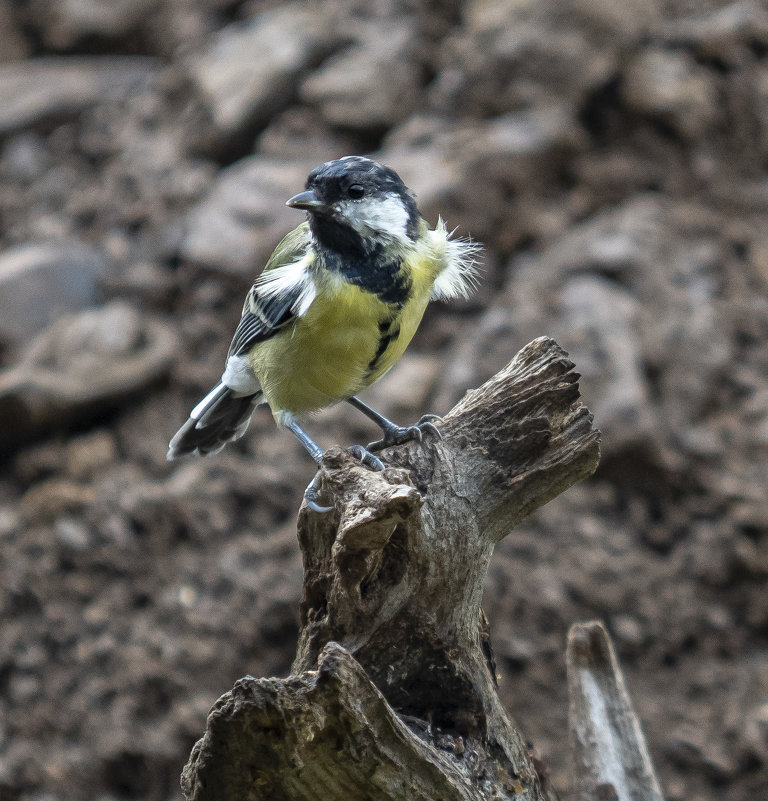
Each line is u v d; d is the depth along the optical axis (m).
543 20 14.27
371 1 15.62
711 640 10.58
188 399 12.77
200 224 13.58
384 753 4.21
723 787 9.57
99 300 13.66
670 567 11.01
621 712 6.23
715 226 13.52
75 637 10.64
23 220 15.02
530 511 5.40
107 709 10.15
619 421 11.30
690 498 11.45
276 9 17.08
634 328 12.06
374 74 14.62
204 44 16.66
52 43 18.19
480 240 13.17
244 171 13.98
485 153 13.35
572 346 11.80
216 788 4.23
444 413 11.64
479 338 12.12
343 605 4.97
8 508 11.88
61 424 12.44
